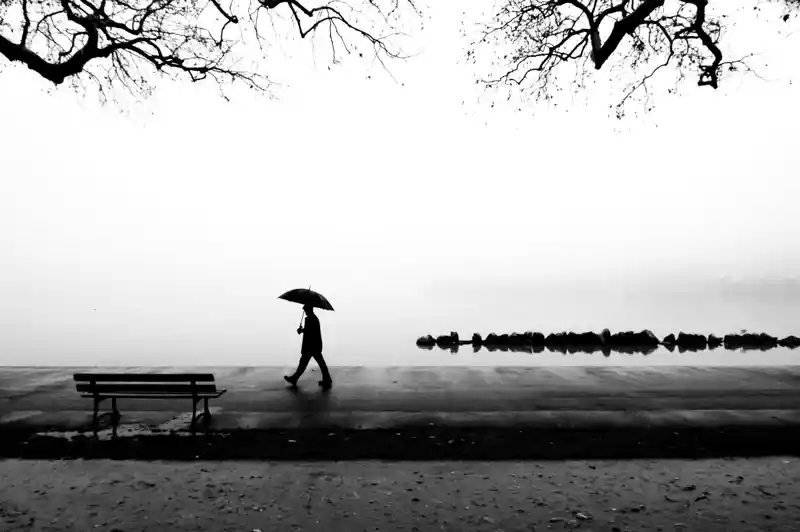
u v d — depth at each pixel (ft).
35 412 31.68
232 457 24.20
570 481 21.26
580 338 76.84
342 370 45.06
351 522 17.53
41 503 18.98
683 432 27.73
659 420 30.07
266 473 22.20
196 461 23.72
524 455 24.52
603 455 24.50
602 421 29.86
